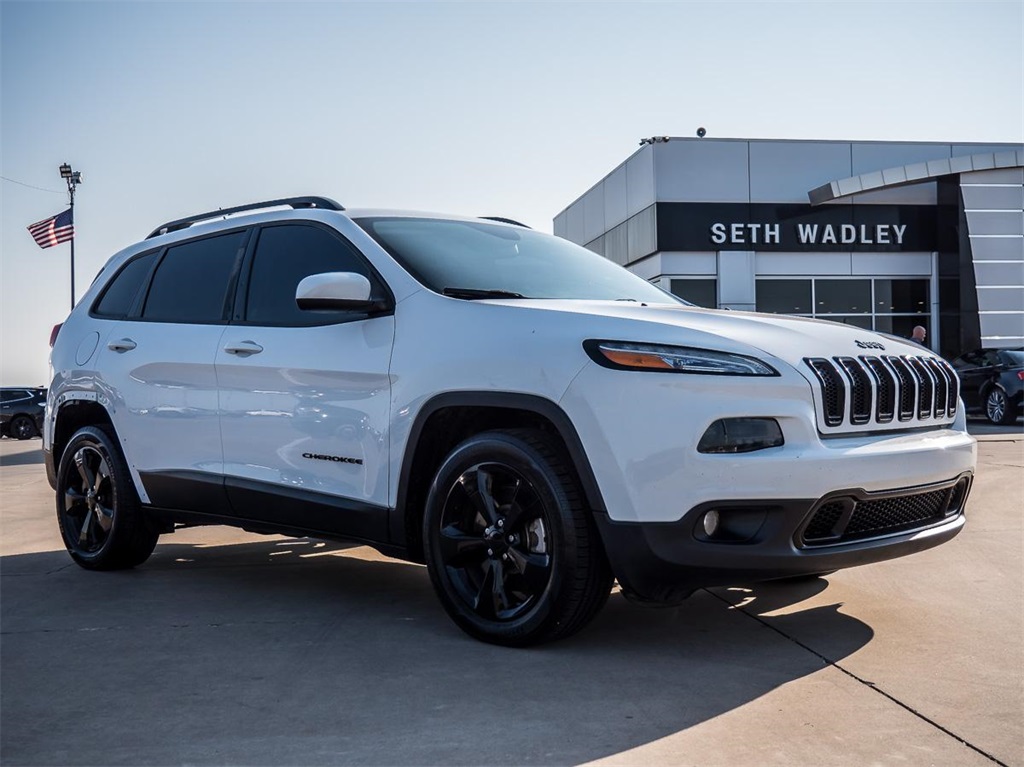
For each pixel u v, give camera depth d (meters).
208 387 4.37
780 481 3.03
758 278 22.86
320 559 5.27
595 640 3.47
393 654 3.34
